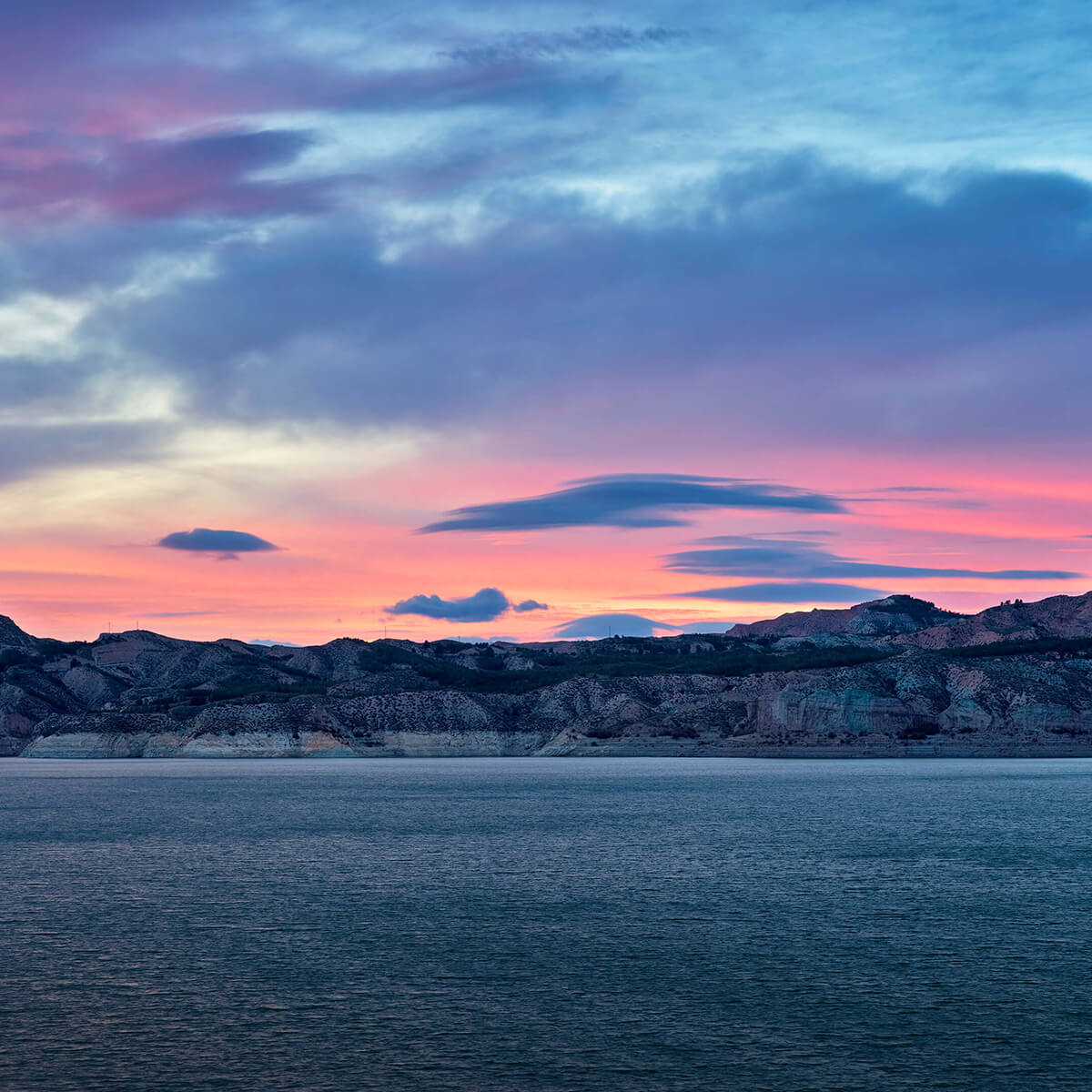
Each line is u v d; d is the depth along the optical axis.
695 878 83.44
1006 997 51.19
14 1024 47.75
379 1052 44.38
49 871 88.31
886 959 57.84
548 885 80.62
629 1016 48.78
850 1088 40.81
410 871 87.56
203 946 60.88
